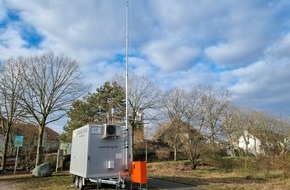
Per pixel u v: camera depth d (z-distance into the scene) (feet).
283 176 66.85
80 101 141.28
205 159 111.34
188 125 139.74
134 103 143.54
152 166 117.29
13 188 57.88
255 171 77.15
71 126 137.28
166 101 147.23
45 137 172.55
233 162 98.48
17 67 101.65
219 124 144.36
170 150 157.69
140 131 163.73
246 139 160.04
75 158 56.85
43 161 109.29
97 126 50.34
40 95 102.73
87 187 53.88
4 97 102.32
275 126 151.12
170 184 55.52
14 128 138.92
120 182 48.65
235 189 46.37
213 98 146.20
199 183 56.24
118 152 50.96
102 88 148.15
